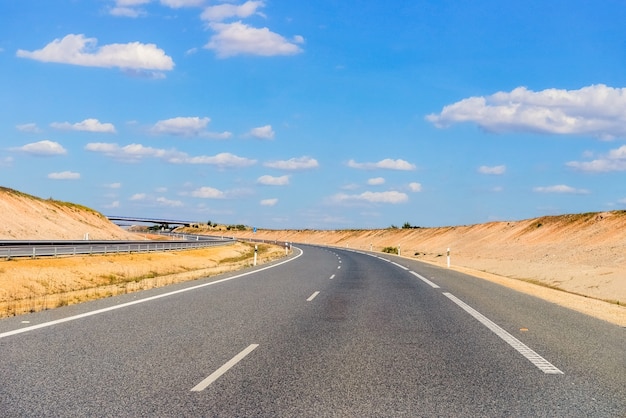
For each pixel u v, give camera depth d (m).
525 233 65.62
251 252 69.31
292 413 5.40
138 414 5.31
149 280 24.16
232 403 5.70
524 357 8.10
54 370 6.98
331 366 7.41
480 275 28.56
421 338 9.59
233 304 14.13
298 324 11.01
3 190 62.53
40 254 29.91
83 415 5.27
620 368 7.46
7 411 5.36
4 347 8.40
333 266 33.41
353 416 5.33
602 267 31.80
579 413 5.50
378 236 122.00
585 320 12.04
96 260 31.25
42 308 13.58
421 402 5.81
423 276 25.58
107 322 10.95
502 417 5.36
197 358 7.80
